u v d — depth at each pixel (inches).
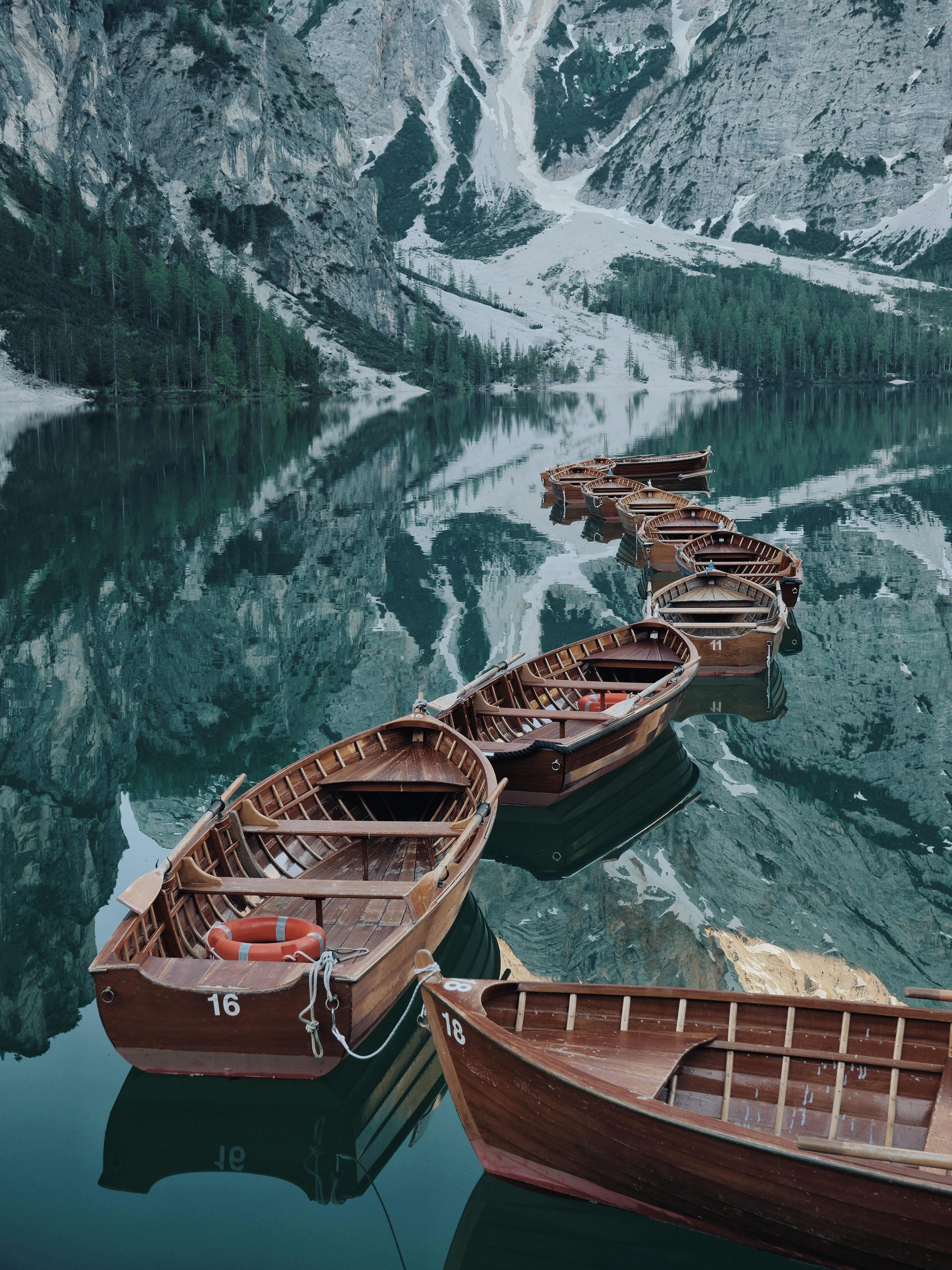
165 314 5762.8
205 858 333.4
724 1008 238.5
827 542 1209.4
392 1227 233.9
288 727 630.5
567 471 1743.4
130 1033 263.9
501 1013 241.6
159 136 7765.8
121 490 1656.0
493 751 454.0
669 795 533.6
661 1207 219.9
